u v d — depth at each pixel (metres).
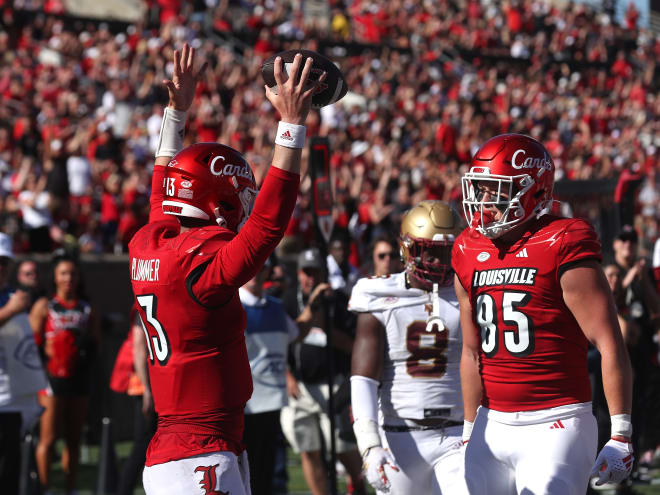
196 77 13.61
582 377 11.90
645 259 24.02
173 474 10.81
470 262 12.35
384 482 14.03
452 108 77.62
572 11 110.94
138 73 65.44
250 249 10.24
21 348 20.98
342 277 28.91
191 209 11.16
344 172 52.09
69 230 39.56
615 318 11.47
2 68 61.47
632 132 88.75
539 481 11.52
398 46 90.81
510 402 11.94
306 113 10.42
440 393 14.59
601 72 101.00
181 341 10.88
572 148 79.00
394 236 21.73
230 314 10.93
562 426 11.71
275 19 85.69
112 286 34.97
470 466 12.19
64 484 28.25
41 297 26.53
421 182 57.84
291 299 24.73
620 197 27.11
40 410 21.72
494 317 12.00
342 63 84.69
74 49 69.50
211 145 11.34
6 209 36.69
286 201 10.24
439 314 14.67
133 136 54.59
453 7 105.81
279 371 21.16
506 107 83.31
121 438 33.81
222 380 10.96
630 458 11.28
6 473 20.58
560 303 11.69
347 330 23.30
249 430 20.64
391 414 14.77
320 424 23.94
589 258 11.50
